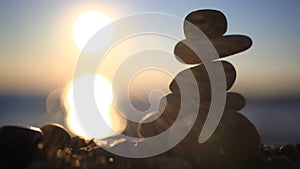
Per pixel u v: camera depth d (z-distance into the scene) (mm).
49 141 536
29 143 472
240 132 519
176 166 468
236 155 514
